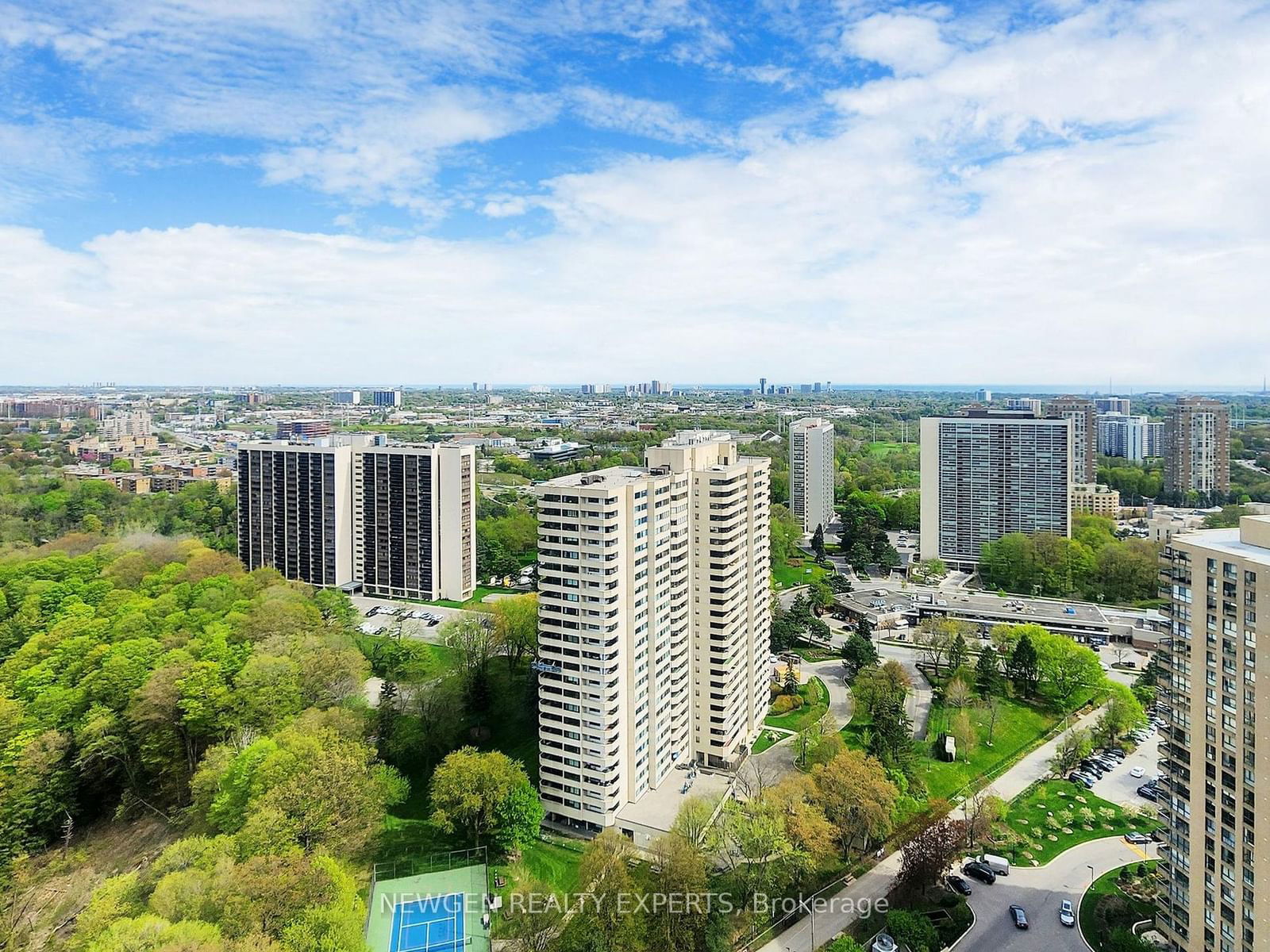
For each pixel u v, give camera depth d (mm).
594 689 129625
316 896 100000
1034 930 113625
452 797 124312
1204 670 95125
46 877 124312
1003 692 192625
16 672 162375
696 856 112438
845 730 174125
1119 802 149000
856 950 101562
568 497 128375
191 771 144250
